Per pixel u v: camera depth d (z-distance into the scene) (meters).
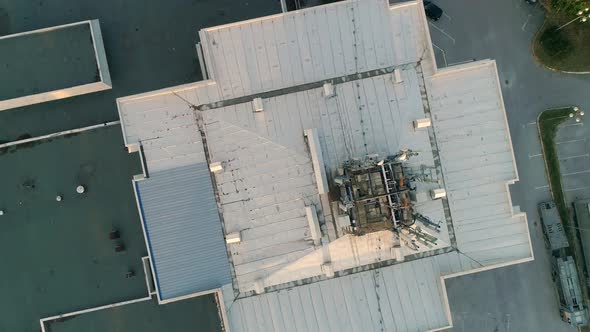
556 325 38.12
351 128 27.25
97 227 30.86
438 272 27.16
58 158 30.81
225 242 26.92
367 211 25.08
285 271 26.86
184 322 31.11
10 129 33.22
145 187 26.73
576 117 38.09
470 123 27.50
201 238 26.88
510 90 38.38
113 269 30.86
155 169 26.81
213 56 27.03
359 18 27.42
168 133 26.91
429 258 27.19
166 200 26.83
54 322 30.45
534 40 38.28
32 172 30.75
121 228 30.89
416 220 26.73
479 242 27.31
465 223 27.38
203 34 26.77
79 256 30.78
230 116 27.02
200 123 26.97
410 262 27.19
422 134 27.36
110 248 30.86
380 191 24.94
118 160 30.92
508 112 38.34
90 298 30.75
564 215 38.22
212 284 26.77
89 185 30.84
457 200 27.36
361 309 26.91
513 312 38.03
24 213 30.70
